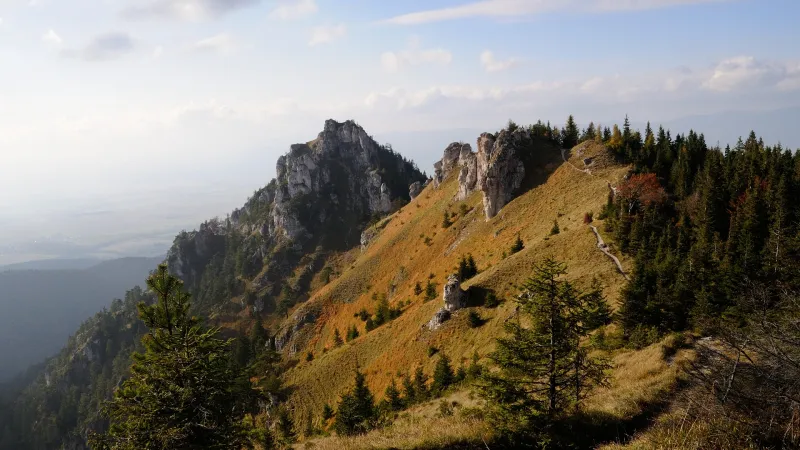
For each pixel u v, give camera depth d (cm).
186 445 1517
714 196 6669
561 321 1809
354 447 1922
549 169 11088
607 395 2161
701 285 3831
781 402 1157
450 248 11838
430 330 7231
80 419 16788
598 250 6188
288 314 18938
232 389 1669
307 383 8694
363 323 12431
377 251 16150
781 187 5956
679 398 1667
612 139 11138
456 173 16762
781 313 1260
